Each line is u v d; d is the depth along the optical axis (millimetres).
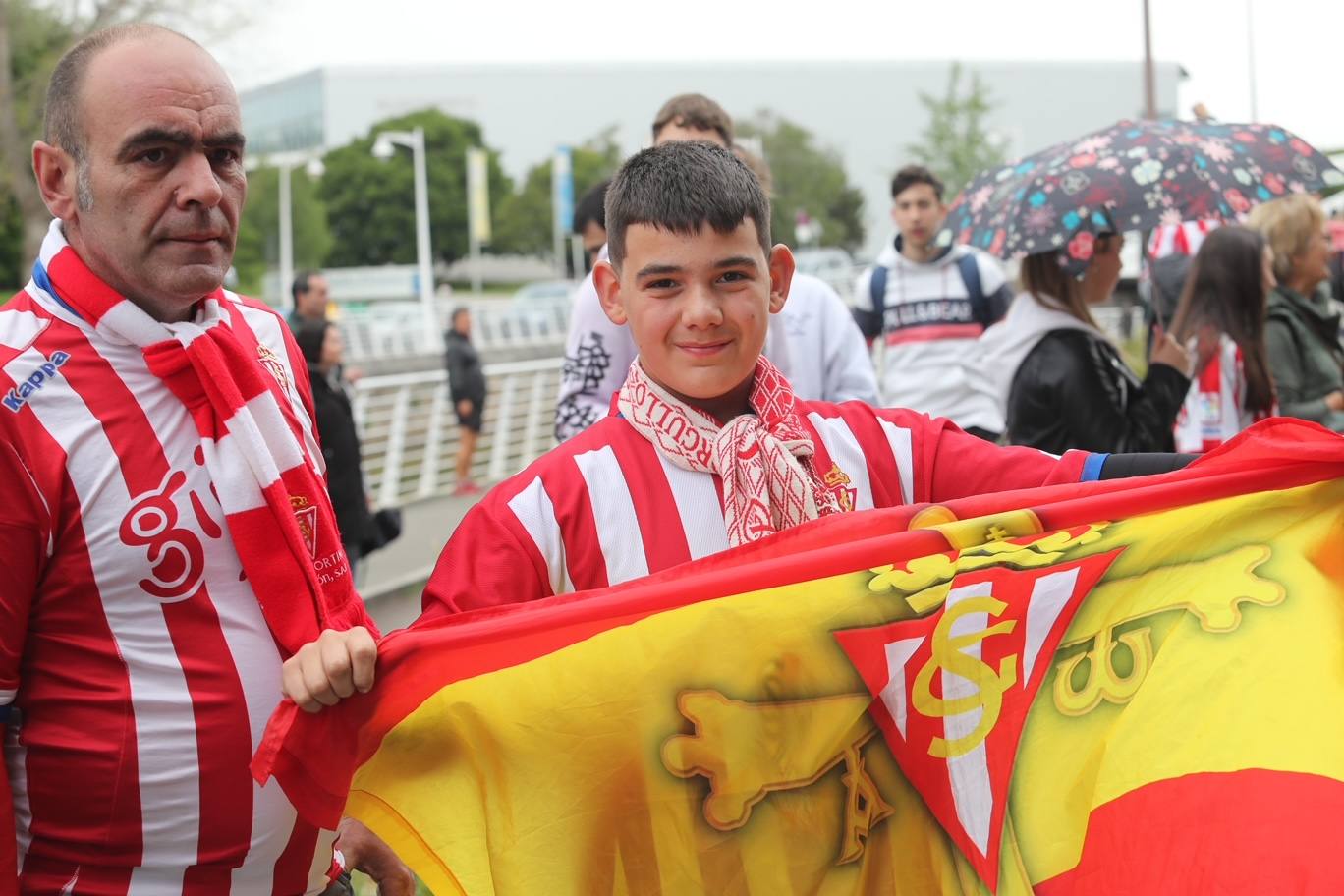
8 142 19109
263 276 64375
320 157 92625
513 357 27156
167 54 2201
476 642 2174
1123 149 4695
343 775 2221
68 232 2266
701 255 2275
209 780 2240
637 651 2215
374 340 30844
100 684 2201
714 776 2230
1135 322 24812
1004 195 4770
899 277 6656
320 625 2295
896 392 6691
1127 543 2275
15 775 2225
